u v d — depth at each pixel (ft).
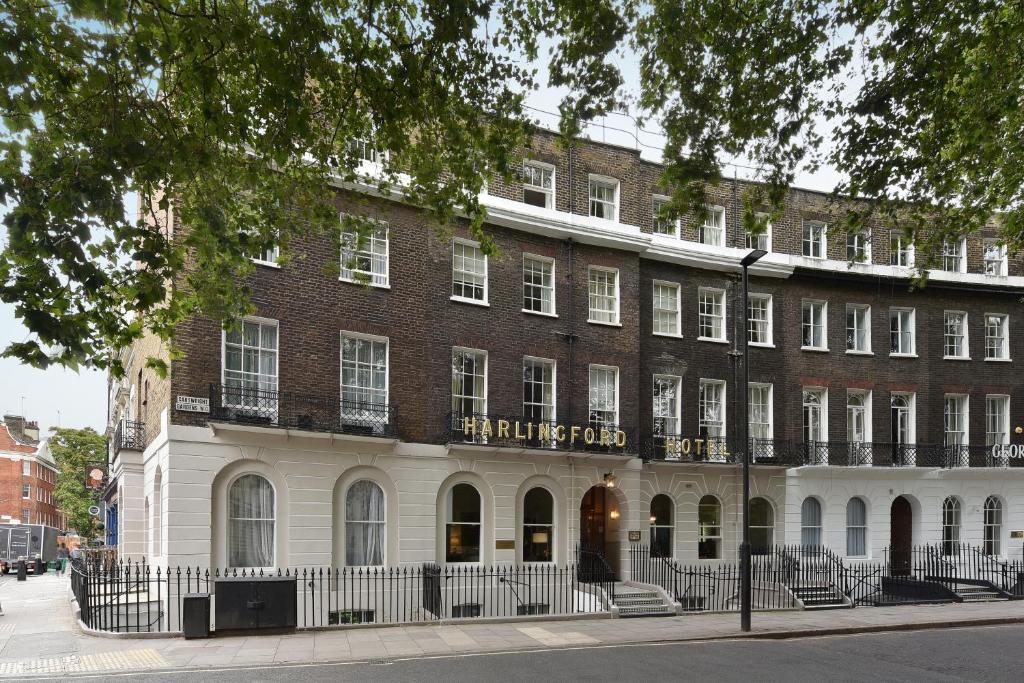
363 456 65.62
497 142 41.11
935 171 43.68
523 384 75.00
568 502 75.00
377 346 68.54
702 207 39.27
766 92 37.32
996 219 100.99
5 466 250.98
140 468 75.56
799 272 91.71
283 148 35.37
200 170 37.37
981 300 100.83
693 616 63.31
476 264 74.84
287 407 62.44
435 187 46.11
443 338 71.00
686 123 37.63
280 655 43.11
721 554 84.84
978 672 42.45
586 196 80.12
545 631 53.47
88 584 54.29
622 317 81.15
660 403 84.53
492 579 70.18
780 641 52.39
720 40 36.14
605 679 38.01
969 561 93.35
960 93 41.52
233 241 40.63
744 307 60.80
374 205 67.97
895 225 46.73
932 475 94.22
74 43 29.30
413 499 67.67
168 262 37.68
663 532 83.05
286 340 63.10
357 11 37.14
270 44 30.99
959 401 99.45
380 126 40.57
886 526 92.07
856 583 78.38
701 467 84.12
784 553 79.36
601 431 76.79
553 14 37.11
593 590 67.92
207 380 59.06
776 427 89.40
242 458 59.88
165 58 30.42
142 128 32.50
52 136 31.65
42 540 188.75
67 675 38.11
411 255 70.54
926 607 71.97
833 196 43.62
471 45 36.99
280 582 51.06
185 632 48.32
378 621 59.67
